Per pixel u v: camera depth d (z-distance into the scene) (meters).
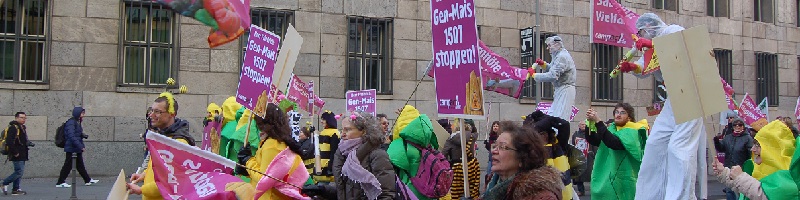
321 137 10.28
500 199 3.87
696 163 7.82
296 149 6.27
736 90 24.19
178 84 17.78
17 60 16.75
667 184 7.93
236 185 5.75
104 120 17.27
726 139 11.82
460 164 8.27
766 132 6.66
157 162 5.64
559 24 21.69
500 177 4.30
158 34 17.86
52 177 16.84
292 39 7.39
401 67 19.84
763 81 24.92
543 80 9.66
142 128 17.55
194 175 5.74
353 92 13.96
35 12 17.00
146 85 17.64
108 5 17.44
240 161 8.10
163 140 5.69
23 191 13.88
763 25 25.03
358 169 6.25
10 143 13.71
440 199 8.45
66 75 17.03
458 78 5.76
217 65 18.22
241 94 6.75
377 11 19.69
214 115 10.59
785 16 25.67
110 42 17.42
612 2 10.15
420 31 20.11
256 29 7.02
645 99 22.86
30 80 16.88
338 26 19.27
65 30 17.08
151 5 17.72
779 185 5.92
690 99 5.83
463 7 5.74
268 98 7.04
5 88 16.55
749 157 11.45
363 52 19.55
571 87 9.65
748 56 24.56
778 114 25.06
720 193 16.06
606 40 10.12
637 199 8.16
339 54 19.23
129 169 17.41
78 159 15.34
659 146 8.00
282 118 6.30
